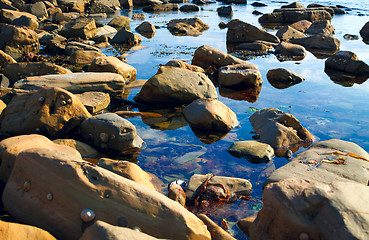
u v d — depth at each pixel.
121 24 20.41
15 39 12.13
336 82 10.45
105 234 2.67
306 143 6.34
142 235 2.77
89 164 3.69
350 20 24.17
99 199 3.42
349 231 2.85
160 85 8.02
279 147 6.10
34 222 3.54
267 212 3.28
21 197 3.66
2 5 22.17
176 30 19.36
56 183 3.54
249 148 5.89
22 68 9.23
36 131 6.01
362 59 13.07
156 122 7.25
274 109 7.01
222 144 6.30
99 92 8.11
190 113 7.24
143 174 4.77
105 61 9.73
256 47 14.85
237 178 4.97
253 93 9.35
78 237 3.34
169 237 3.34
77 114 6.33
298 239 3.00
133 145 5.92
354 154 4.91
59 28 17.81
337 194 3.12
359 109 8.17
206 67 11.31
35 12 22.17
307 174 4.46
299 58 13.62
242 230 4.04
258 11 27.16
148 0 32.00
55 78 8.12
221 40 17.08
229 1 34.91
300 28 19.52
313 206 3.04
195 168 5.46
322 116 7.70
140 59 12.58
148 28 19.02
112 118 5.98
